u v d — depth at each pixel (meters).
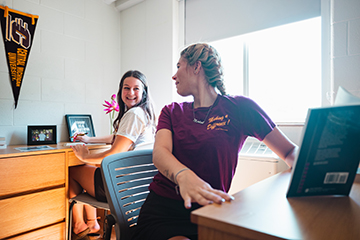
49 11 2.18
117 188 1.00
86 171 1.68
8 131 1.94
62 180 1.67
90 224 1.92
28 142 1.93
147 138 1.66
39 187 1.55
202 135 0.81
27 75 2.05
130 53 2.67
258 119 0.84
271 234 0.36
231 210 0.46
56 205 1.64
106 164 1.00
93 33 2.51
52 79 2.19
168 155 0.74
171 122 0.89
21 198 1.47
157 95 2.44
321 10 1.56
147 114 1.65
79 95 2.39
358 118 0.50
